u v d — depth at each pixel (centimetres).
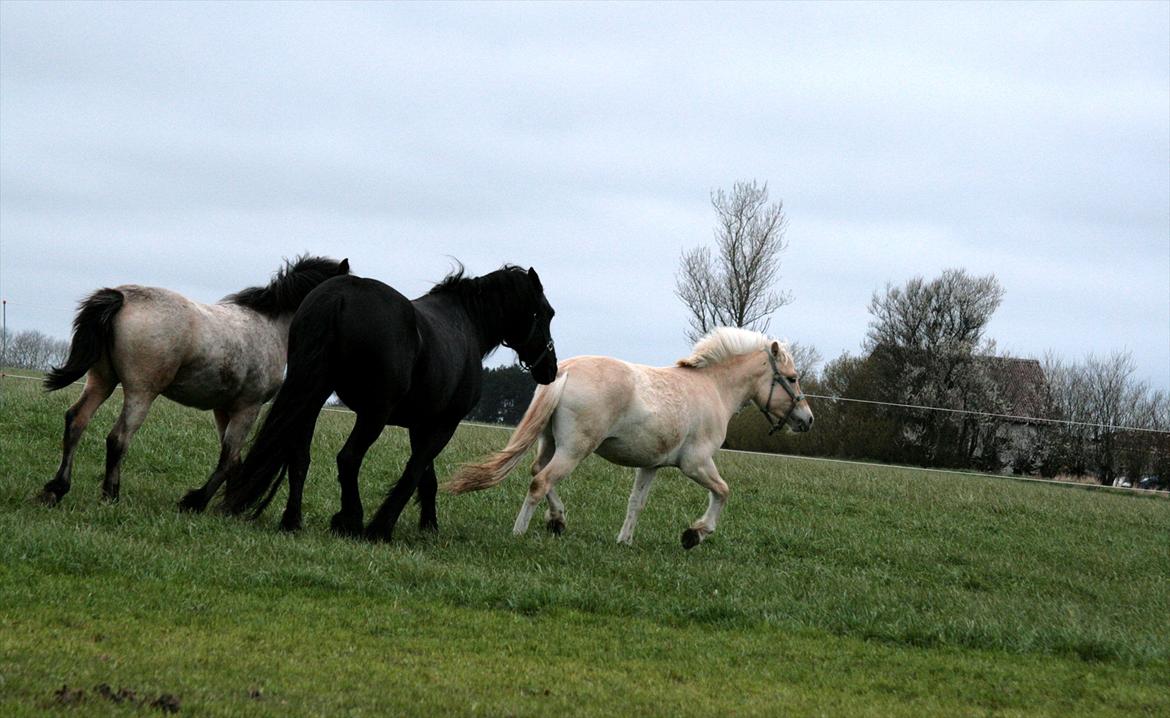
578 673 690
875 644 877
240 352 1112
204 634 677
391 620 768
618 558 1132
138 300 1045
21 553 788
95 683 545
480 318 1162
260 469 971
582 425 1194
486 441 2283
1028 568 1459
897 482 2486
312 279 1187
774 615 923
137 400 1049
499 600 867
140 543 873
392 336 988
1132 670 846
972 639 901
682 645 800
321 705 554
